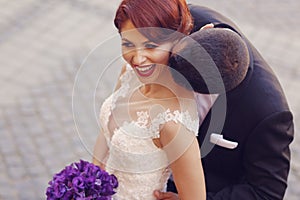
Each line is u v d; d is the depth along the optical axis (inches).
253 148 75.5
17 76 190.1
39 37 214.2
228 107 75.7
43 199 143.2
